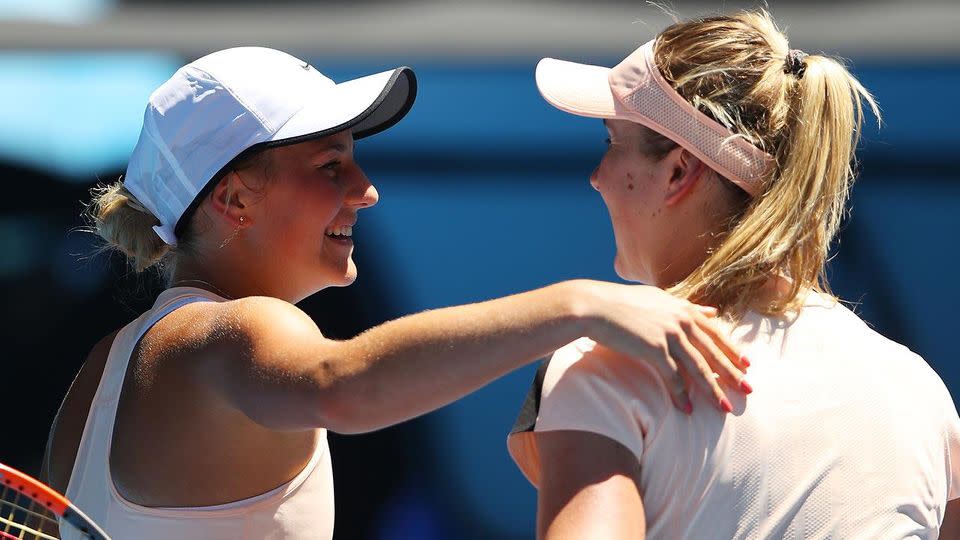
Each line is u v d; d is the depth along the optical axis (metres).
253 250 8.05
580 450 6.05
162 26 22.27
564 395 6.21
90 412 7.74
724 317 6.45
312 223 8.07
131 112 21.98
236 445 7.23
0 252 20.66
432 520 19.67
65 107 21.94
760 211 6.50
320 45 22.23
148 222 8.41
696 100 6.58
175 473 7.32
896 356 6.73
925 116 20.88
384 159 21.33
